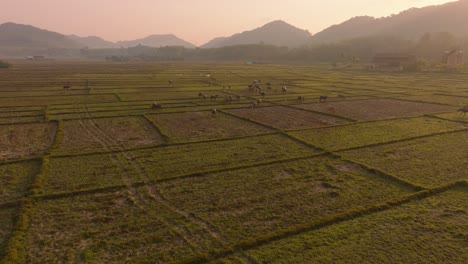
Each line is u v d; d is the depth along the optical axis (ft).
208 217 40.93
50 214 41.04
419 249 34.32
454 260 32.48
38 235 36.40
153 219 40.29
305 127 90.02
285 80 230.27
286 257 32.94
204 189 49.14
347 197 46.68
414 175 54.70
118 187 49.03
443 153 66.59
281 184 51.24
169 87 184.44
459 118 101.55
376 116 105.91
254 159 62.90
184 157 63.72
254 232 37.60
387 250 34.17
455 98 143.84
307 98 143.23
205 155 65.10
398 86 190.08
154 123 92.22
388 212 42.37
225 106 122.21
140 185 50.29
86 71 322.34
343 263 32.01
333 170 57.31
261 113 109.91
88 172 55.06
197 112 110.73
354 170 57.31
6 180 51.13
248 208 43.47
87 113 106.93
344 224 39.45
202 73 299.17
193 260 32.07
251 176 54.24
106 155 64.13
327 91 168.55
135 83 205.46
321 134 81.51
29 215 40.47
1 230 37.24
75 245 34.76
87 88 175.83
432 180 52.60
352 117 103.91
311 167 58.70
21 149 68.23
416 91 167.63
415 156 64.80
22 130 84.33
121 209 42.78
